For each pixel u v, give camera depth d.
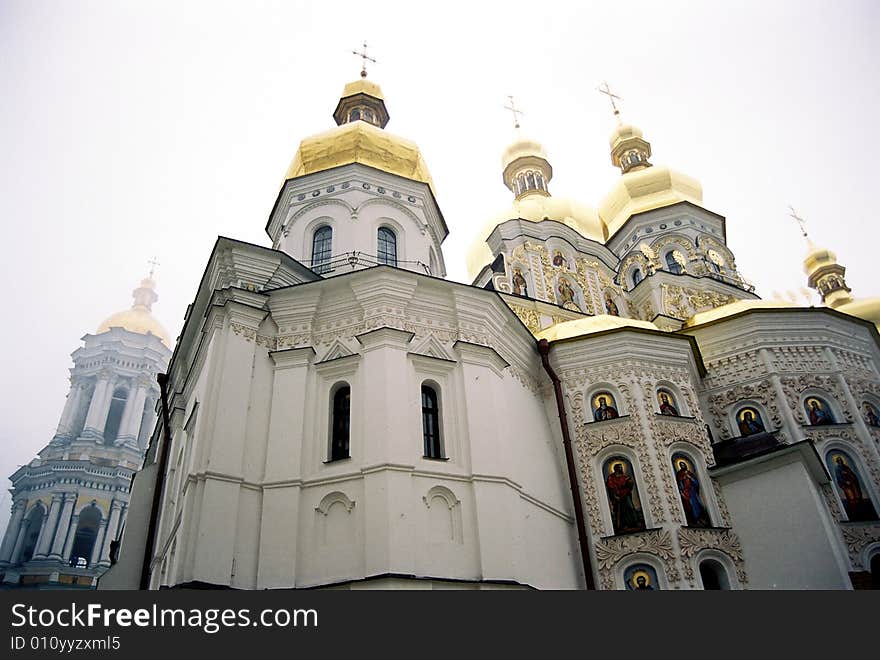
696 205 42.12
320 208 30.50
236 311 21.31
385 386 19.98
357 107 41.16
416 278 22.58
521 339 25.59
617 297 38.31
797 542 21.16
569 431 24.47
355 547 17.97
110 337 62.53
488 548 18.48
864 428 26.08
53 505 52.16
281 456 19.55
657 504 22.14
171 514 21.75
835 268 52.69
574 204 41.72
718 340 28.94
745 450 24.84
